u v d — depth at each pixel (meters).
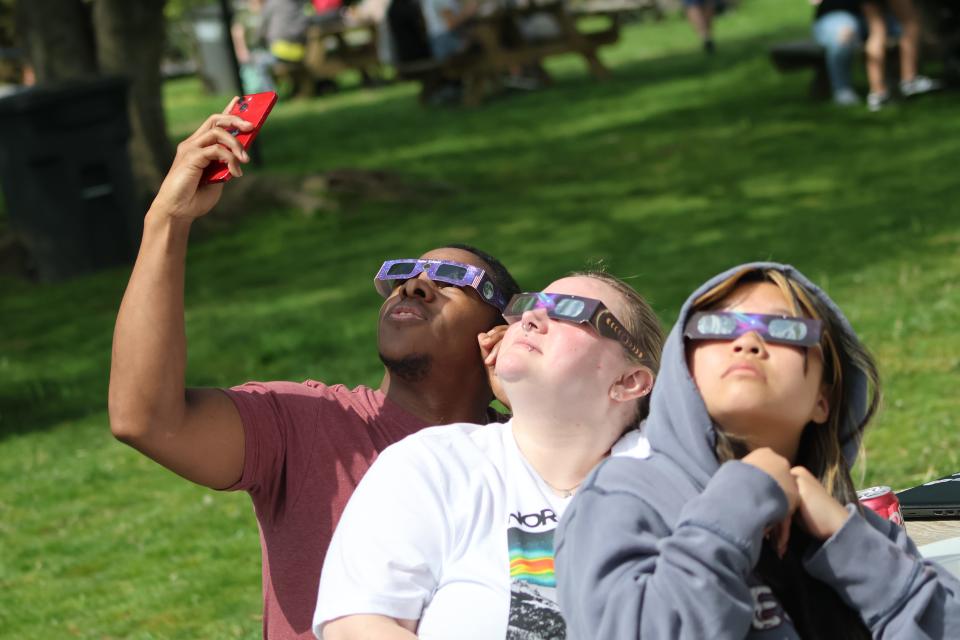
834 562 2.26
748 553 2.11
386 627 2.60
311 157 17.62
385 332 3.40
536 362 2.69
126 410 2.99
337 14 25.80
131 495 7.38
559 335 2.68
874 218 11.43
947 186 12.18
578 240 12.03
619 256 11.29
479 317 3.41
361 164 16.70
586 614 2.24
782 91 17.84
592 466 2.78
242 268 12.60
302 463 3.21
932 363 7.75
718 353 2.28
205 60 29.50
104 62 15.19
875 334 8.35
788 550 2.37
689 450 2.29
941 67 17.44
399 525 2.69
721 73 20.30
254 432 3.15
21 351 10.73
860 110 15.89
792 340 2.25
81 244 13.10
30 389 9.68
